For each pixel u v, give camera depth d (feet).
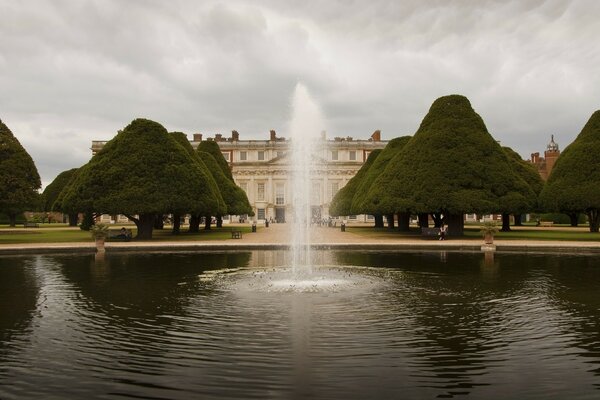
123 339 31.55
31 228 201.16
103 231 89.86
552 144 341.62
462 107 141.69
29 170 146.30
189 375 25.13
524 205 127.34
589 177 140.87
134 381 24.44
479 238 123.13
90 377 25.02
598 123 147.74
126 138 131.54
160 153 130.00
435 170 130.31
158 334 32.63
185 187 128.06
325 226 239.50
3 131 144.15
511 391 23.16
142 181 125.18
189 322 35.70
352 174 338.34
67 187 155.53
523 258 78.23
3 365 26.86
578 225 215.31
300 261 75.31
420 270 63.72
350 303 42.14
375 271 62.85
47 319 37.06
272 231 181.68
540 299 43.73
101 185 125.29
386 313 38.29
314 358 27.55
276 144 346.54
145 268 66.85
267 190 341.41
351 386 23.70
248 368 26.05
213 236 141.18
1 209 147.23
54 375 25.32
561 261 73.56
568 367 26.25
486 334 32.35
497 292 47.24
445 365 26.50
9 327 34.81
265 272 62.18
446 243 96.17
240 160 348.18
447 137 135.44
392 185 136.46
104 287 51.11
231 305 41.57
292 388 23.48
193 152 161.07
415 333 32.53
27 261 76.28
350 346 29.73
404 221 175.63
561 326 34.37
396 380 24.44
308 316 37.29
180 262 74.33
